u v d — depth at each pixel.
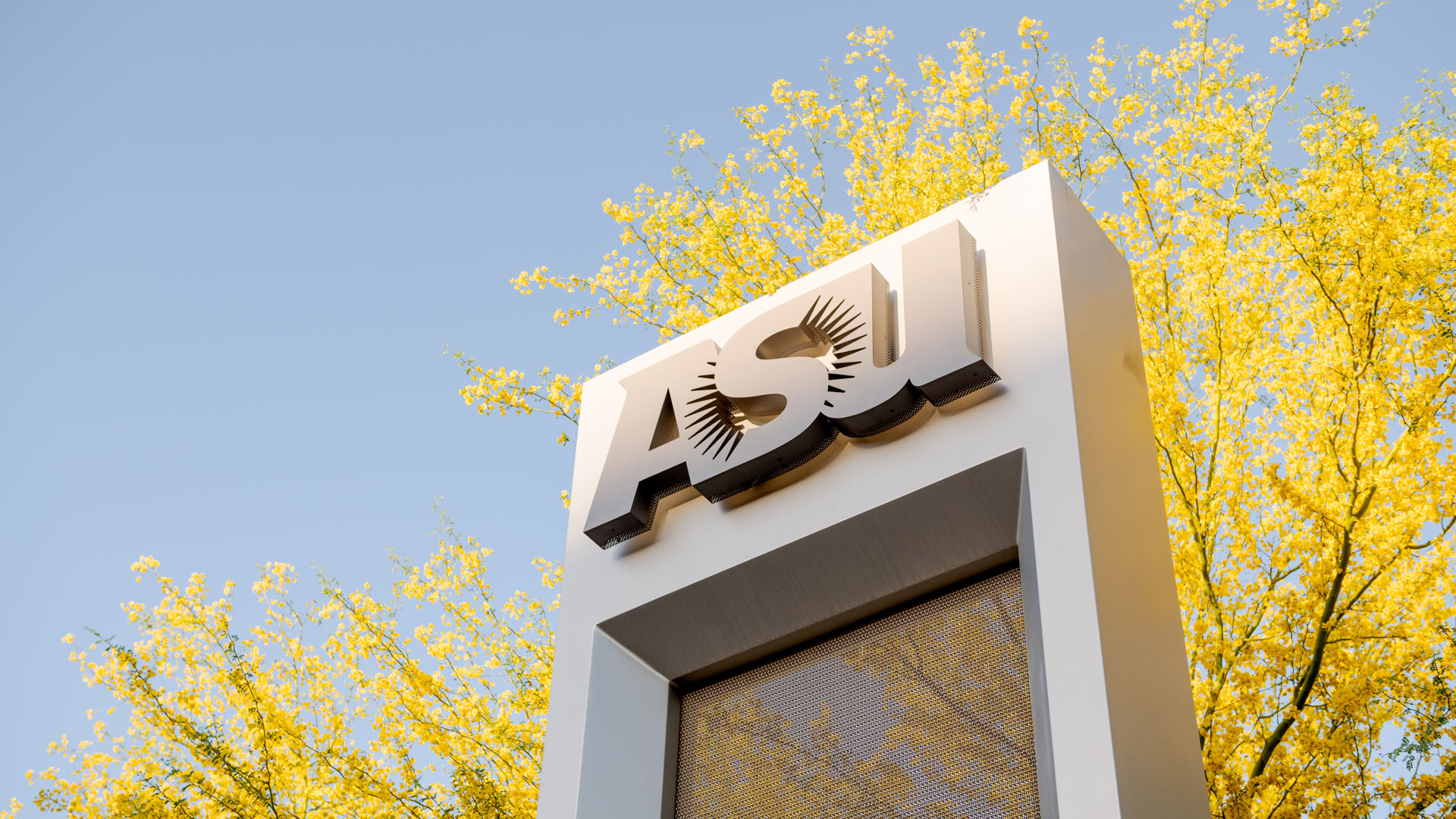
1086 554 2.67
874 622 3.29
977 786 2.77
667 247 7.28
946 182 6.99
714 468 3.59
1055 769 2.44
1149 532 3.04
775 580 3.39
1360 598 4.99
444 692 6.46
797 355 3.78
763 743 3.30
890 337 3.54
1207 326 6.07
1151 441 3.33
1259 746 5.06
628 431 3.96
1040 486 2.88
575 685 3.69
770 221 7.43
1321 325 5.54
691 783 3.37
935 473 3.12
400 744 6.23
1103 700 2.44
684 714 3.56
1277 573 5.31
